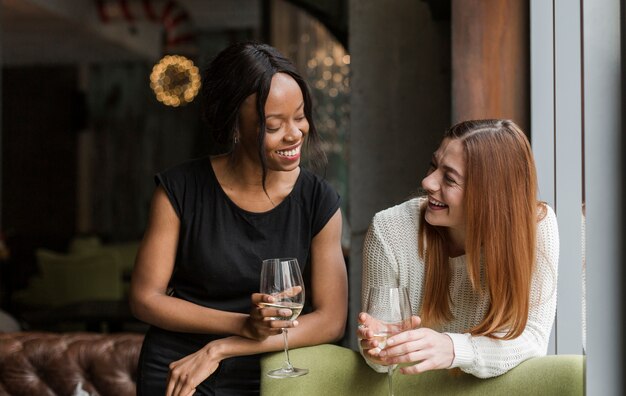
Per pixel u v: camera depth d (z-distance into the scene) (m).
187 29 11.23
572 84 2.81
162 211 2.20
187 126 12.34
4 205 12.49
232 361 2.18
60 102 12.49
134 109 12.42
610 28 1.72
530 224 1.90
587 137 1.73
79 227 12.47
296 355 2.03
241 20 11.47
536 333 1.93
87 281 7.36
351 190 4.25
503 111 3.05
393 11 4.20
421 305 2.08
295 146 2.05
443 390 1.90
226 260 2.18
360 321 1.73
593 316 1.74
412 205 2.12
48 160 12.51
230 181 2.20
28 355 3.19
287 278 1.91
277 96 2.00
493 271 1.89
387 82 4.21
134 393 3.14
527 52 3.04
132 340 3.21
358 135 4.24
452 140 1.92
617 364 1.73
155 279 2.19
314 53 9.54
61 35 10.55
